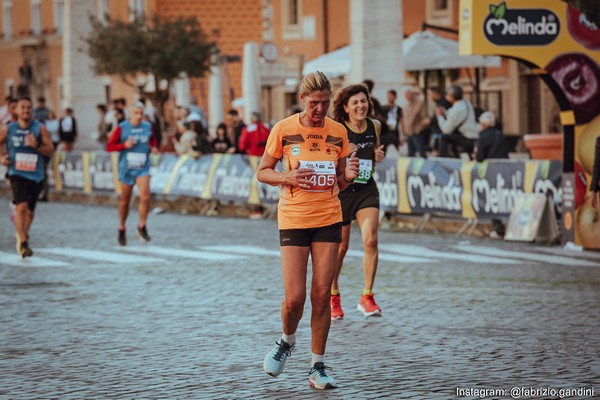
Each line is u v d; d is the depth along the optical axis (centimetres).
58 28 11269
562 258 3341
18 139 3450
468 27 3475
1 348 2089
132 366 1917
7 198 6512
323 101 1759
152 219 4906
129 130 3866
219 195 5106
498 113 6469
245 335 2178
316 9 8256
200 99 9425
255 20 9756
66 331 2248
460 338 2109
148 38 7662
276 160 1788
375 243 2355
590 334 2130
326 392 1711
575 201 3575
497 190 3866
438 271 3062
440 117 4612
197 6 9819
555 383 1730
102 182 5891
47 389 1764
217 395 1702
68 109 6838
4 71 12344
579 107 3541
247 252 3584
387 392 1698
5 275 3097
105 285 2884
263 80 6906
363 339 2119
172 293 2733
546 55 3516
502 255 3425
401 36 5184
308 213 1758
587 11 4541
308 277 2995
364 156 2341
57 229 4456
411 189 4184
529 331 2167
